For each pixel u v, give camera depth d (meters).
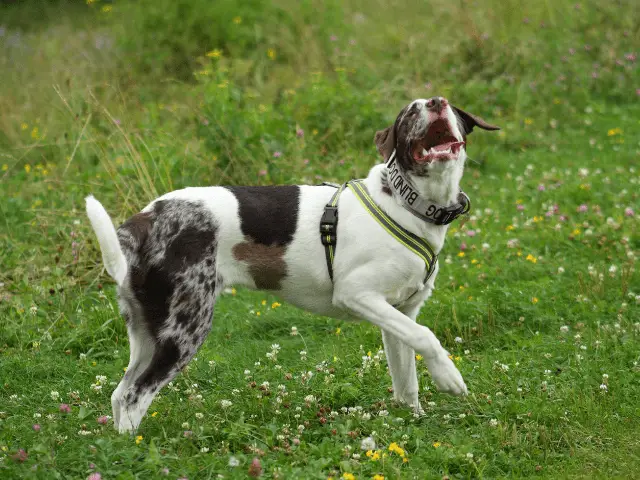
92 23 15.29
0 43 14.48
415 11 14.52
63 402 5.33
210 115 8.98
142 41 13.30
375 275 4.66
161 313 4.60
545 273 7.08
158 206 4.70
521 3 13.74
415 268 4.70
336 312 5.00
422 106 4.57
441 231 4.79
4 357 6.03
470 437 4.53
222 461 4.15
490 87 11.91
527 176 9.72
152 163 8.65
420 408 5.03
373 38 13.56
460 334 6.14
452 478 4.15
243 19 13.51
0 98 11.59
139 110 10.93
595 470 4.13
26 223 8.16
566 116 11.66
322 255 4.75
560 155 10.47
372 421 4.70
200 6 13.40
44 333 6.34
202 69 12.88
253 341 6.34
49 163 9.68
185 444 4.37
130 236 4.59
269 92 11.33
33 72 12.70
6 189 9.12
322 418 4.72
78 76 12.03
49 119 10.61
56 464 4.08
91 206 4.25
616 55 13.02
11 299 6.91
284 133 9.30
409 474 4.06
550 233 7.86
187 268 4.57
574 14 13.70
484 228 8.18
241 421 4.53
